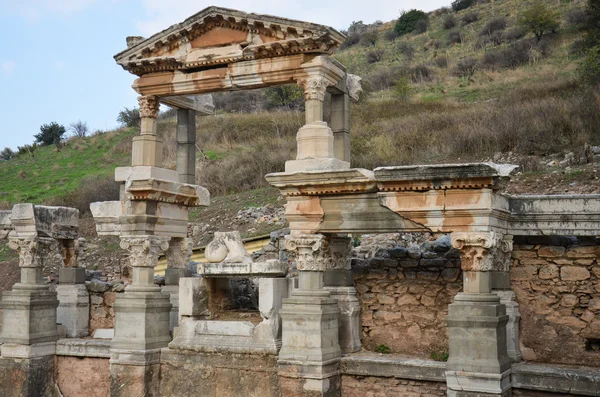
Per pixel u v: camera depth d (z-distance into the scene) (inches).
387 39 2842.0
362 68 2393.0
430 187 382.9
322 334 410.6
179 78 485.4
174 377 467.2
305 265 421.1
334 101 498.3
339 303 448.8
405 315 447.8
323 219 421.4
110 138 1859.0
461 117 1161.4
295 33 448.1
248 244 718.5
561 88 1242.6
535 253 412.2
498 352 362.9
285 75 454.0
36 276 533.3
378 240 654.5
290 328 417.1
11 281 866.1
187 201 529.0
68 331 557.0
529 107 1045.8
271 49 454.6
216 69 476.4
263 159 1149.1
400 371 403.9
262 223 851.4
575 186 722.8
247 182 1106.7
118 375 470.6
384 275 457.7
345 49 2891.2
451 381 366.0
